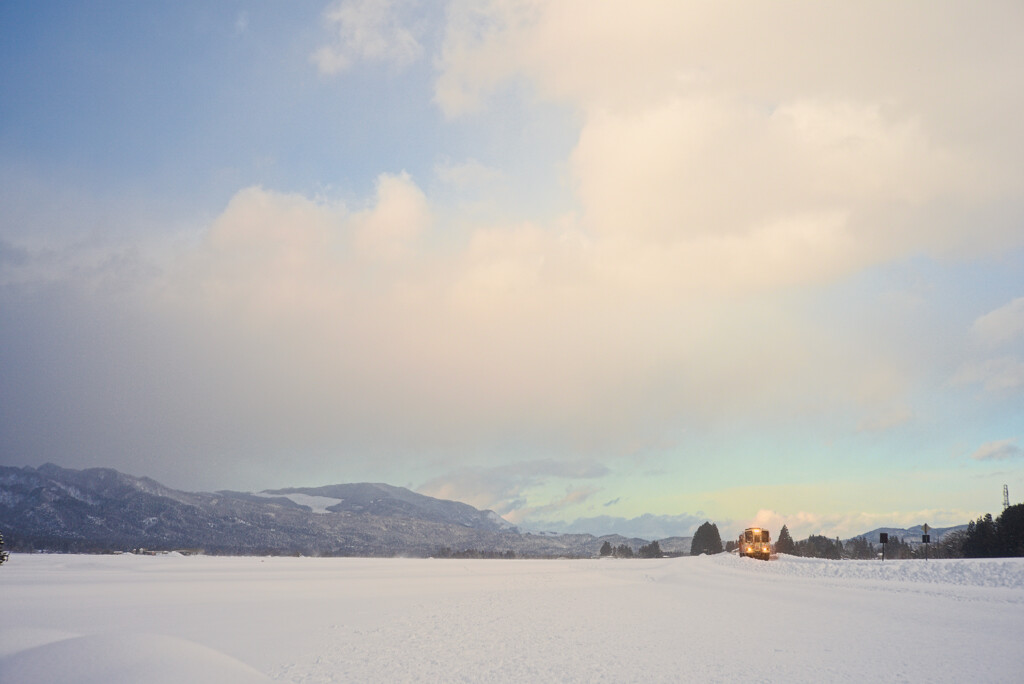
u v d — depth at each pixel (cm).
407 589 4781
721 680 1720
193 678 1448
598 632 2622
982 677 1714
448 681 1723
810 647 2203
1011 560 4778
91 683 1361
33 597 3462
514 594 4456
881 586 4353
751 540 9188
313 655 2077
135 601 3416
